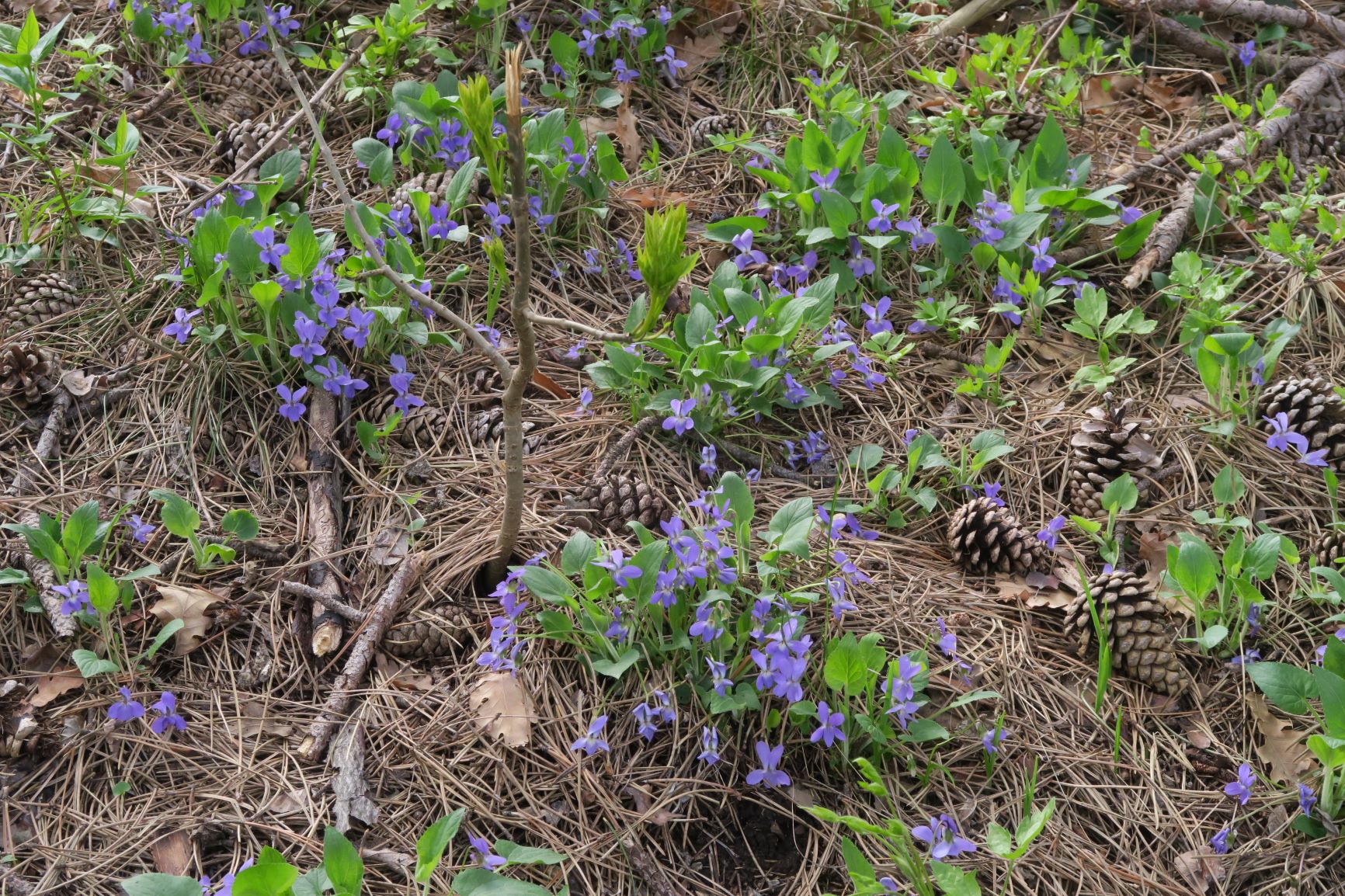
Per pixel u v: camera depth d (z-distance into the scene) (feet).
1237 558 3.88
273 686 3.79
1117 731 3.74
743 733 3.73
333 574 3.93
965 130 4.94
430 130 4.59
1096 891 3.61
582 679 3.78
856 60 5.19
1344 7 5.52
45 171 4.54
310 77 4.94
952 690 3.83
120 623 3.82
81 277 4.36
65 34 4.89
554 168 4.51
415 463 4.12
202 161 4.67
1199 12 5.40
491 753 3.68
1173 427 4.31
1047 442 4.28
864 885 3.42
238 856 3.55
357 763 3.66
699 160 4.93
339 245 4.42
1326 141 5.12
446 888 3.52
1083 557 4.09
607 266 4.58
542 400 4.28
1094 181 4.88
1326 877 3.63
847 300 4.54
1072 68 5.09
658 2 5.16
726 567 3.76
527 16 5.10
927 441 4.14
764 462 4.20
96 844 3.56
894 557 4.06
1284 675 3.72
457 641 3.84
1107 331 4.37
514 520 3.82
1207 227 4.72
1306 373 4.46
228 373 4.20
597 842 3.60
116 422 4.13
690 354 4.15
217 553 3.90
